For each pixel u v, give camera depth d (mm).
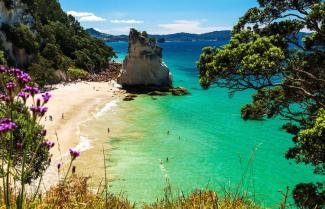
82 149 49469
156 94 102250
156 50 115750
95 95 97000
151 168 43125
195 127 65875
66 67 123875
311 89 21891
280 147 53625
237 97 100188
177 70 182000
